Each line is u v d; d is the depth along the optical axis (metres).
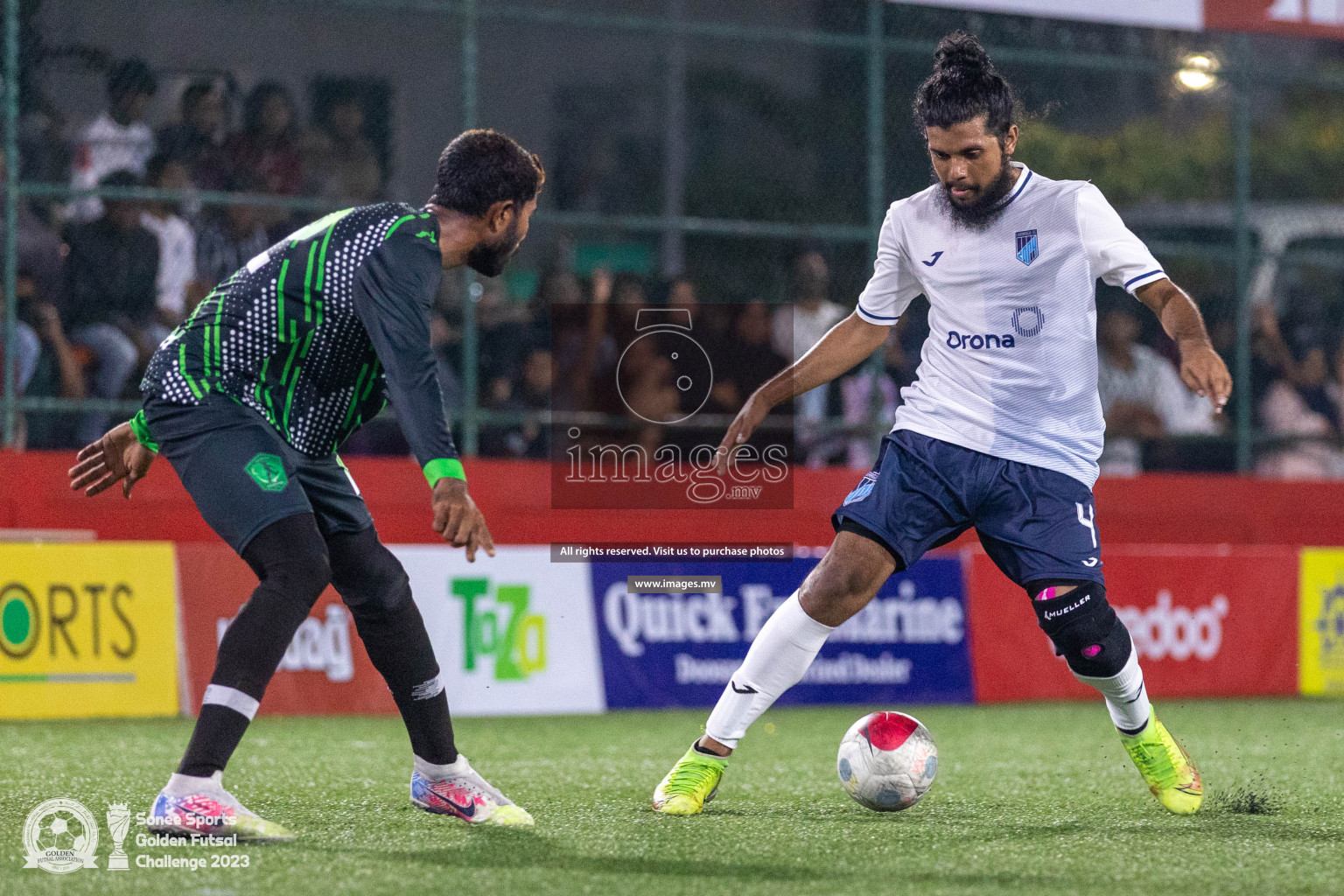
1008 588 30.58
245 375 11.78
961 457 13.40
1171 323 12.71
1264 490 35.66
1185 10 33.97
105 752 19.08
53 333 29.58
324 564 11.68
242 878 10.35
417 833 12.33
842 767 13.92
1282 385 38.12
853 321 14.55
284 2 31.39
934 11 35.44
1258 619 32.16
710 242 33.84
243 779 16.53
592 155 43.34
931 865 11.14
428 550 26.42
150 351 30.47
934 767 13.84
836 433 33.50
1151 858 11.55
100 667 24.55
